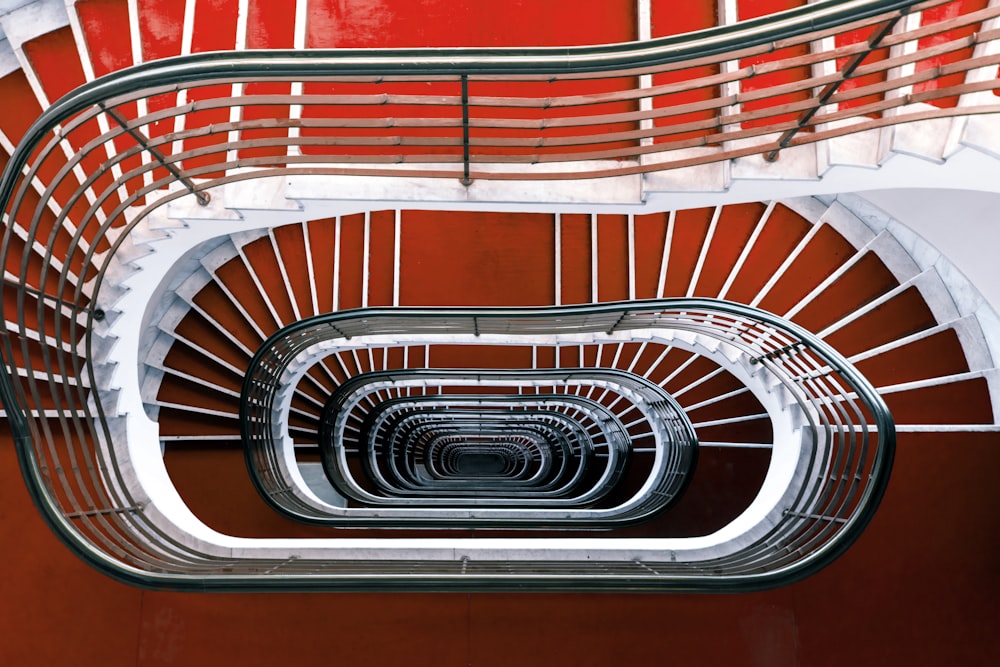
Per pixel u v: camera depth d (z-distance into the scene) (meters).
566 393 10.38
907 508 4.52
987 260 3.92
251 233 5.83
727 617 3.86
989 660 4.14
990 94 2.55
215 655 3.75
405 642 3.75
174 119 3.58
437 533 7.34
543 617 3.78
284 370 5.99
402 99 2.31
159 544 3.58
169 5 3.87
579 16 3.60
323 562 3.84
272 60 2.10
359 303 5.97
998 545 4.38
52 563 3.83
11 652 3.77
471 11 3.62
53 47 3.87
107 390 4.16
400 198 3.04
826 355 3.79
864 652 4.09
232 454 6.77
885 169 2.78
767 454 7.60
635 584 3.29
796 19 1.95
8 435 3.99
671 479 6.91
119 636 3.79
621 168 2.76
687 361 7.93
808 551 3.89
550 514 6.56
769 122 2.93
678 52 2.01
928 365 4.92
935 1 1.99
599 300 5.67
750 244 5.30
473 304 5.82
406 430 13.88
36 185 3.75
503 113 3.33
